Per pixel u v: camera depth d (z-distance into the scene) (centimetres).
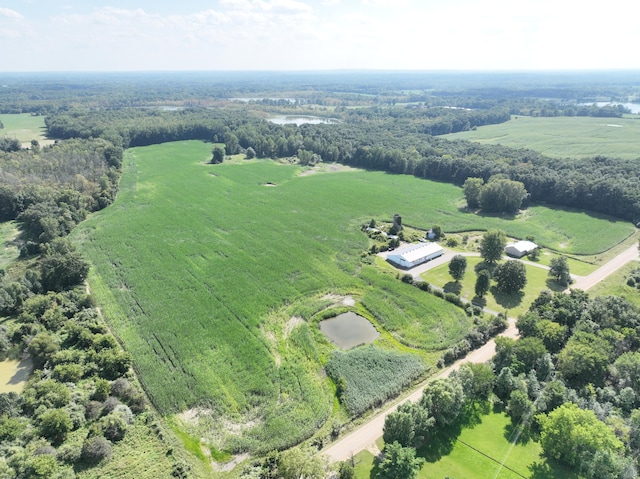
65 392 5978
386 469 4834
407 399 6494
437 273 10406
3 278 8988
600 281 10019
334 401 6406
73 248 10569
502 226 13300
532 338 6975
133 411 6056
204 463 5334
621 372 6400
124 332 7794
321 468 4762
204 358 7162
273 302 8856
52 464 4856
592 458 5066
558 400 5941
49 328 7681
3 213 12962
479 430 5869
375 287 9631
